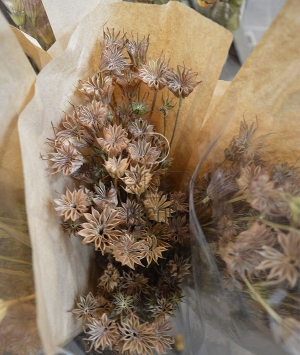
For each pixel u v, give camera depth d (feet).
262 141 1.08
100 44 1.12
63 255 1.10
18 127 0.94
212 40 1.07
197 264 1.07
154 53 1.20
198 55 1.12
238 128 1.14
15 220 1.14
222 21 1.34
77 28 1.09
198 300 1.12
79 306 1.12
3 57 0.94
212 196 1.08
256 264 0.89
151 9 1.11
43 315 0.87
